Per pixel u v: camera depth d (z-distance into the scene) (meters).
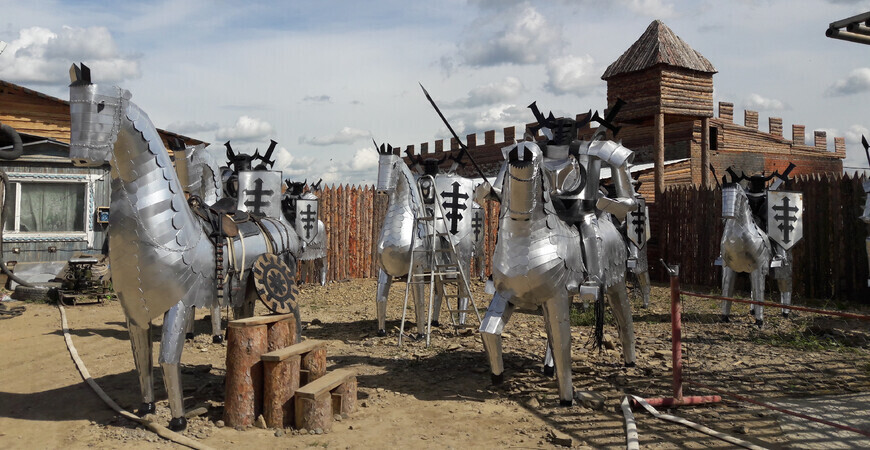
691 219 16.89
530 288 5.71
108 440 5.01
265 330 5.54
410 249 9.28
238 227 6.47
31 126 14.80
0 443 4.98
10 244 13.95
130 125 4.80
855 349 8.59
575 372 7.34
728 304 10.96
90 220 14.77
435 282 10.10
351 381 5.79
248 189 7.66
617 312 7.40
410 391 6.62
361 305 13.54
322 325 10.93
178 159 7.08
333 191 17.66
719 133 21.95
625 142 22.53
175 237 5.11
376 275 18.45
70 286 12.80
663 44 17.95
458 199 10.06
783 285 11.45
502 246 5.80
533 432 5.30
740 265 10.65
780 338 9.45
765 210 11.12
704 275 16.47
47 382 6.82
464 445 4.98
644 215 12.25
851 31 5.64
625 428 5.34
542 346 8.93
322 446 4.92
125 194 4.95
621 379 6.98
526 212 5.45
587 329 10.16
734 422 5.52
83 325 10.32
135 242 4.95
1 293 13.23
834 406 5.95
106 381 6.87
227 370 5.41
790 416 5.67
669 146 21.48
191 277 5.25
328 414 5.34
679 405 5.97
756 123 22.97
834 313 4.83
